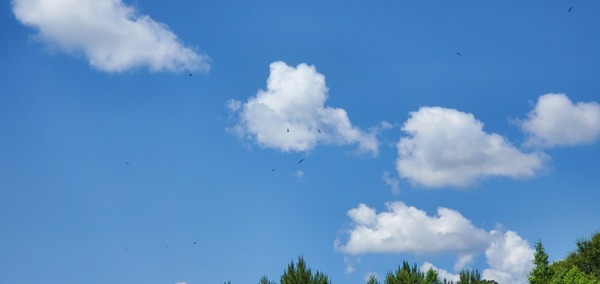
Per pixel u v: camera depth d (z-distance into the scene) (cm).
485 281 8181
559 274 7419
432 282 7975
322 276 8231
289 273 8262
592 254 9119
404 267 8194
